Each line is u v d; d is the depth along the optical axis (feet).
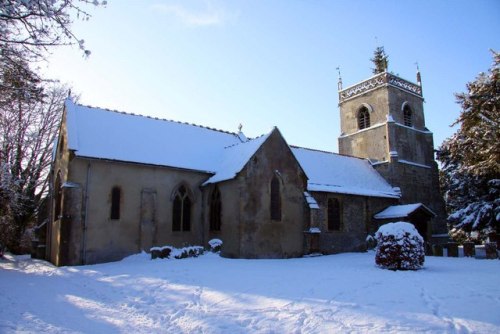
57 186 80.23
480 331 22.56
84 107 81.10
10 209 81.87
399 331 22.86
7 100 32.14
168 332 24.98
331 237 94.68
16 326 24.84
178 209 80.74
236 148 89.40
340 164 113.19
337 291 35.55
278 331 24.16
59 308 31.42
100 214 70.59
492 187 104.83
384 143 119.44
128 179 74.90
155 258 70.69
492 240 102.47
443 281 41.42
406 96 127.54
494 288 36.58
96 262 68.69
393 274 47.96
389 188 113.70
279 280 42.80
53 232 78.84
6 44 25.95
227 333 24.20
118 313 30.12
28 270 61.87
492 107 89.76
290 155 86.07
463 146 97.60
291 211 83.51
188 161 83.92
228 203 77.41
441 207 125.49
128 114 86.84
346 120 134.00
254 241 75.10
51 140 106.32
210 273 49.44
